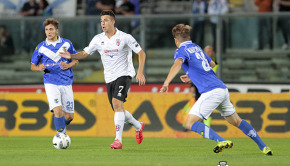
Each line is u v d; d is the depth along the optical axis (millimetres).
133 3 60156
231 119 24156
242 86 48031
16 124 43781
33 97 43656
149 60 60062
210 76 23312
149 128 42031
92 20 57500
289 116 40750
